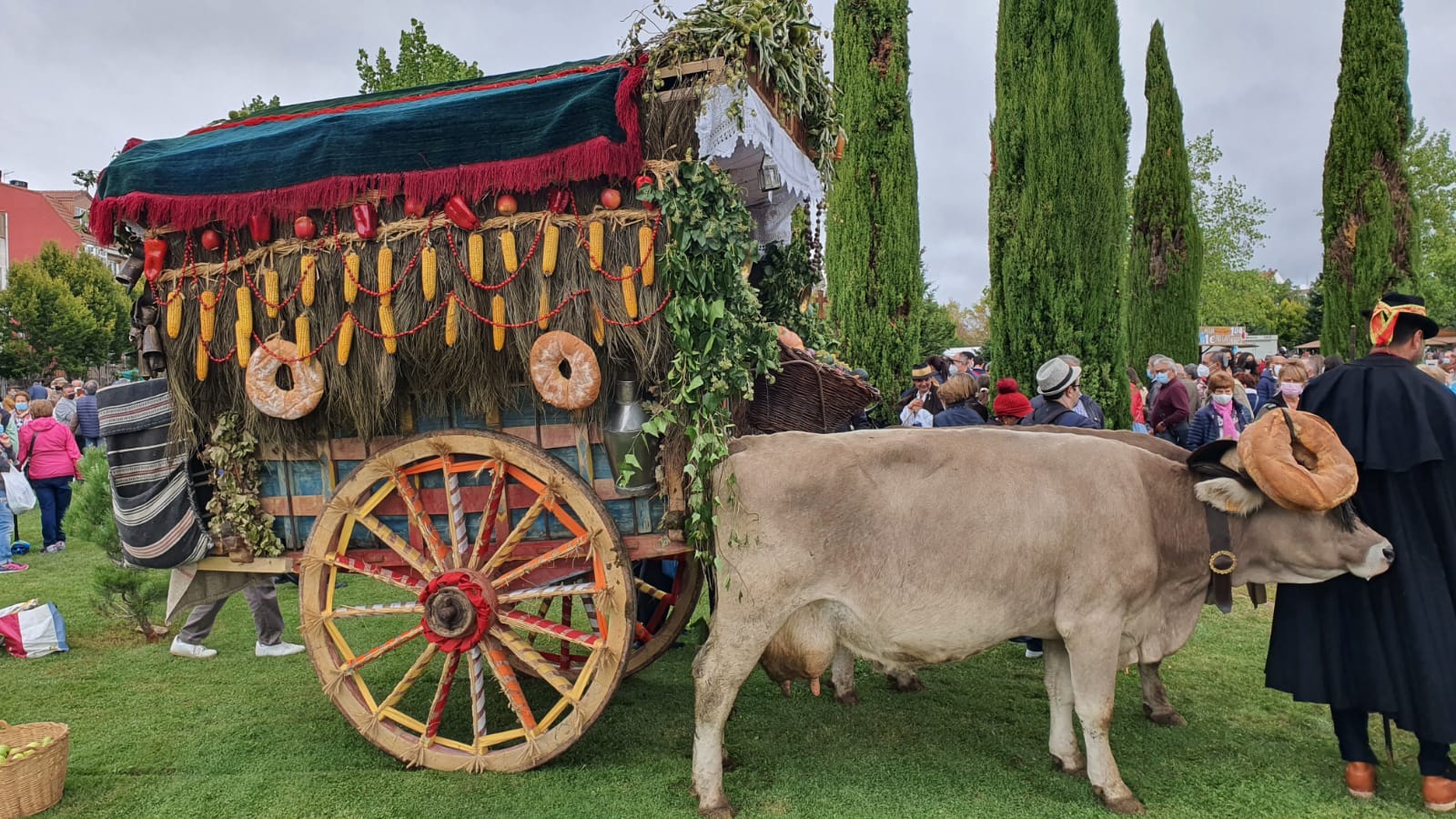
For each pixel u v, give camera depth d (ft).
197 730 13.73
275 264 12.22
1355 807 10.85
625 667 11.53
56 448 30.04
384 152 11.59
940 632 11.06
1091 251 27.58
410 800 11.16
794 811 10.90
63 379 49.26
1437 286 105.40
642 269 10.91
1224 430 24.38
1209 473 11.43
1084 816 10.68
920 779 11.80
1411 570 10.48
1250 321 121.39
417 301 11.66
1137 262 51.49
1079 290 27.61
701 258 10.80
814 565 10.82
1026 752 12.75
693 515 10.73
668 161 10.85
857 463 11.00
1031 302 28.37
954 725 13.82
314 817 10.73
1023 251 28.35
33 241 129.39
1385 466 10.51
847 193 31.37
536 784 11.57
